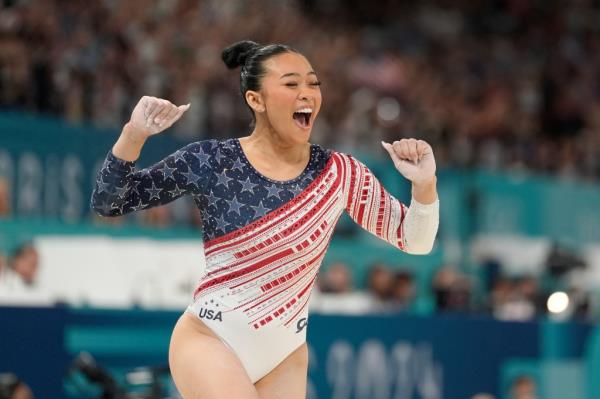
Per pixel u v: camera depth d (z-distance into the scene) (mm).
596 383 30250
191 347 14125
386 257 39469
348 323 26219
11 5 38938
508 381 28781
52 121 33625
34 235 31125
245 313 14148
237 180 14195
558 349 29703
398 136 48062
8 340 21609
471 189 42906
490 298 37344
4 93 34875
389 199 14938
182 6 48188
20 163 32781
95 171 34688
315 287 32406
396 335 27062
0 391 20438
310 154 14656
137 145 13641
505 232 43594
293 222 14141
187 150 14227
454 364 28031
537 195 44812
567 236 45875
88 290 27188
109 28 42281
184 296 28281
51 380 22078
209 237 14289
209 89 42969
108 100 38406
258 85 14445
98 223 34000
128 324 23266
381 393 26625
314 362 25453
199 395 13750
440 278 35969
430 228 14641
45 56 37188
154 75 41406
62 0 40844
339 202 14602
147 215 35281
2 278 26203
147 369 21594
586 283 41062
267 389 14703
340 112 48656
